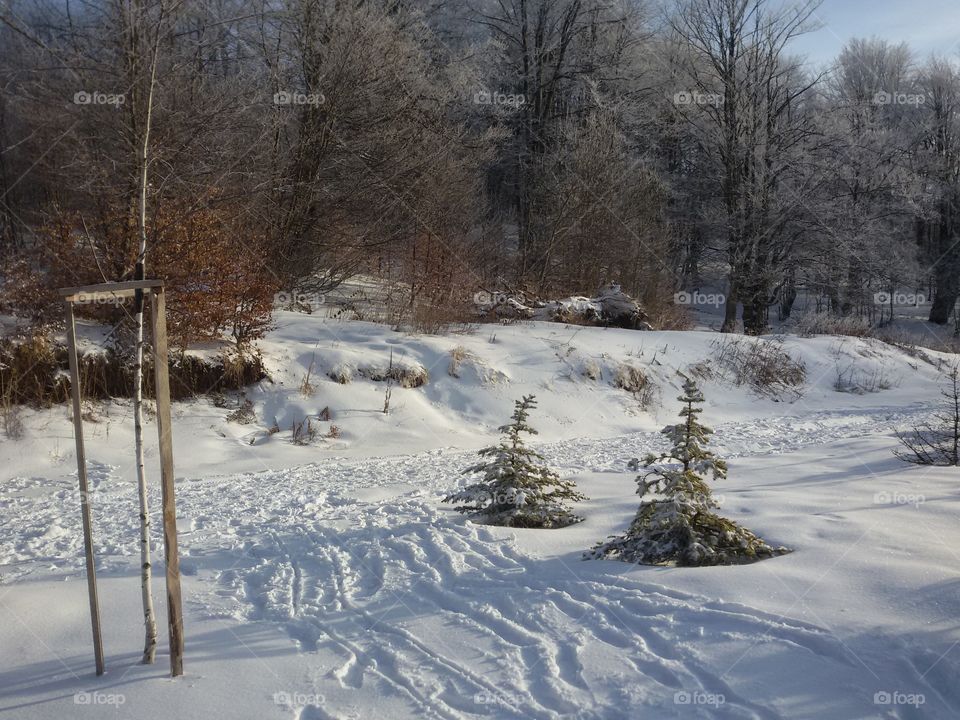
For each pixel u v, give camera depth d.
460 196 22.55
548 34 32.81
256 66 18.52
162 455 4.37
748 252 30.41
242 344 14.39
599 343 19.47
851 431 15.59
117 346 12.69
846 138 32.41
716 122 31.25
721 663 4.09
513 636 4.71
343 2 19.48
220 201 14.97
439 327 18.36
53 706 4.11
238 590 5.71
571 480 9.29
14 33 16.14
